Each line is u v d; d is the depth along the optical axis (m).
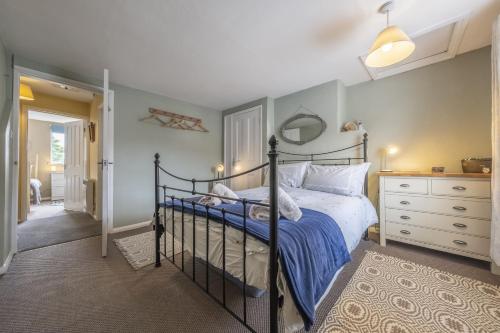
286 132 3.30
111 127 2.72
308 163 2.78
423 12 1.58
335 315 1.21
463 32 1.82
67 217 3.49
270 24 1.69
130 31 1.75
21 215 3.20
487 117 2.03
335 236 1.24
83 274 1.67
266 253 0.98
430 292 1.42
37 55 2.09
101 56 2.13
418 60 2.29
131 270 1.73
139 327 1.13
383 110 2.63
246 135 3.70
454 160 2.19
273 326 0.88
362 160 2.62
